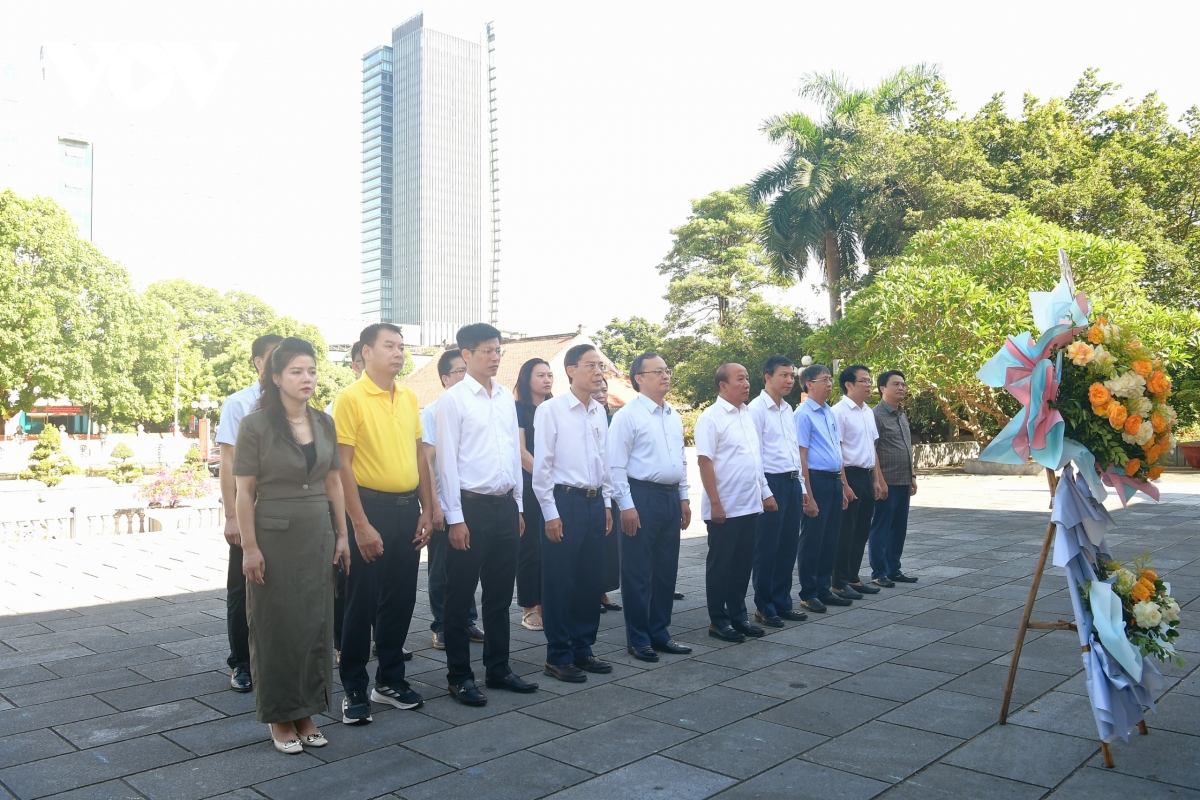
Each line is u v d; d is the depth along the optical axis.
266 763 3.34
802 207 23.75
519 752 3.44
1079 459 3.49
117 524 10.52
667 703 4.05
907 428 7.11
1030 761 3.29
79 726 3.78
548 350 31.84
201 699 4.17
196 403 39.31
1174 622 3.45
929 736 3.56
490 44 125.19
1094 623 3.37
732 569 5.40
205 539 10.05
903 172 22.50
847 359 20.23
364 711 3.81
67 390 27.77
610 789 3.07
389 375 4.01
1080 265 17.22
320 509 3.58
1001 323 17.12
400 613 4.07
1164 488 15.28
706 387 28.47
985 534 9.80
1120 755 3.34
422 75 119.00
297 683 3.43
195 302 53.50
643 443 5.00
